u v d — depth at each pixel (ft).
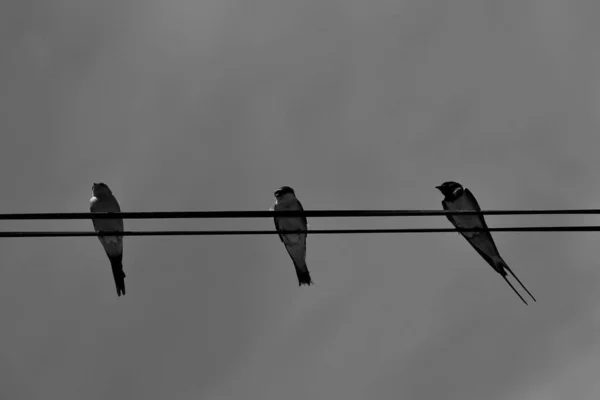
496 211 33.42
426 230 34.06
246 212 32.27
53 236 33.14
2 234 32.65
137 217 31.81
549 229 34.12
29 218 31.14
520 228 34.17
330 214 32.81
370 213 32.99
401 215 33.09
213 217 32.14
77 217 31.50
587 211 33.27
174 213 31.81
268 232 34.40
